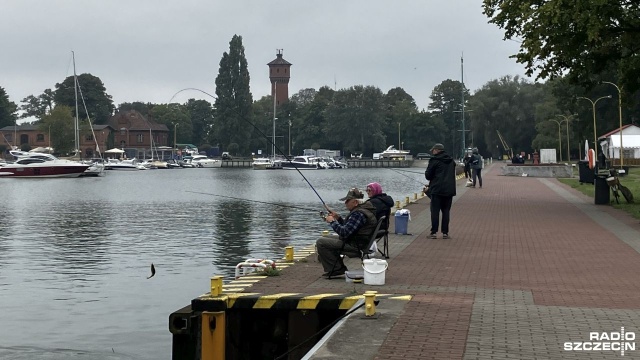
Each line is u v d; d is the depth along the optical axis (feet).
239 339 32.04
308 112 526.98
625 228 66.80
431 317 29.07
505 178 185.47
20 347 38.47
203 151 602.44
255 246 77.56
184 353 29.78
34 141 524.52
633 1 87.56
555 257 48.42
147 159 513.45
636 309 31.30
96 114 570.87
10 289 53.47
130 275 59.36
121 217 118.32
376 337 25.77
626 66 93.15
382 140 491.31
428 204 96.94
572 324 28.27
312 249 58.65
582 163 147.95
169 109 609.01
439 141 521.24
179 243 80.74
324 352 23.93
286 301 30.94
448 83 551.18
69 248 77.10
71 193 196.13
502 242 56.44
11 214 126.72
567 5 83.25
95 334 41.01
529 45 86.28
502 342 25.43
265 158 453.17
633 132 248.73
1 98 537.65
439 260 46.88
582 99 255.91
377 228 40.01
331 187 228.02
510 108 401.70
